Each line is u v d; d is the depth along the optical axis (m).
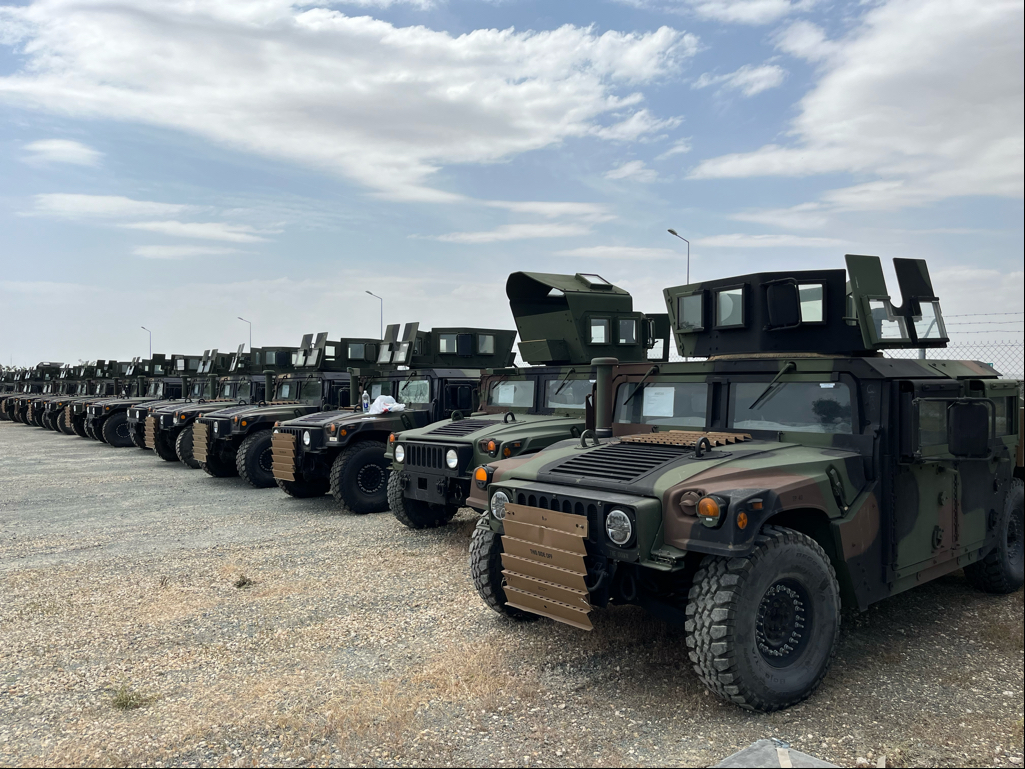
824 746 3.31
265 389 14.23
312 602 5.52
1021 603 5.29
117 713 3.75
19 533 8.26
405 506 7.90
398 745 3.35
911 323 5.12
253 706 3.78
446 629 4.87
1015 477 5.86
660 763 3.18
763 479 3.75
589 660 4.29
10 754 3.34
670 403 5.32
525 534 4.08
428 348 10.27
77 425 22.06
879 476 4.20
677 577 4.10
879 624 4.87
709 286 5.56
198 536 7.96
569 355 8.26
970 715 3.60
